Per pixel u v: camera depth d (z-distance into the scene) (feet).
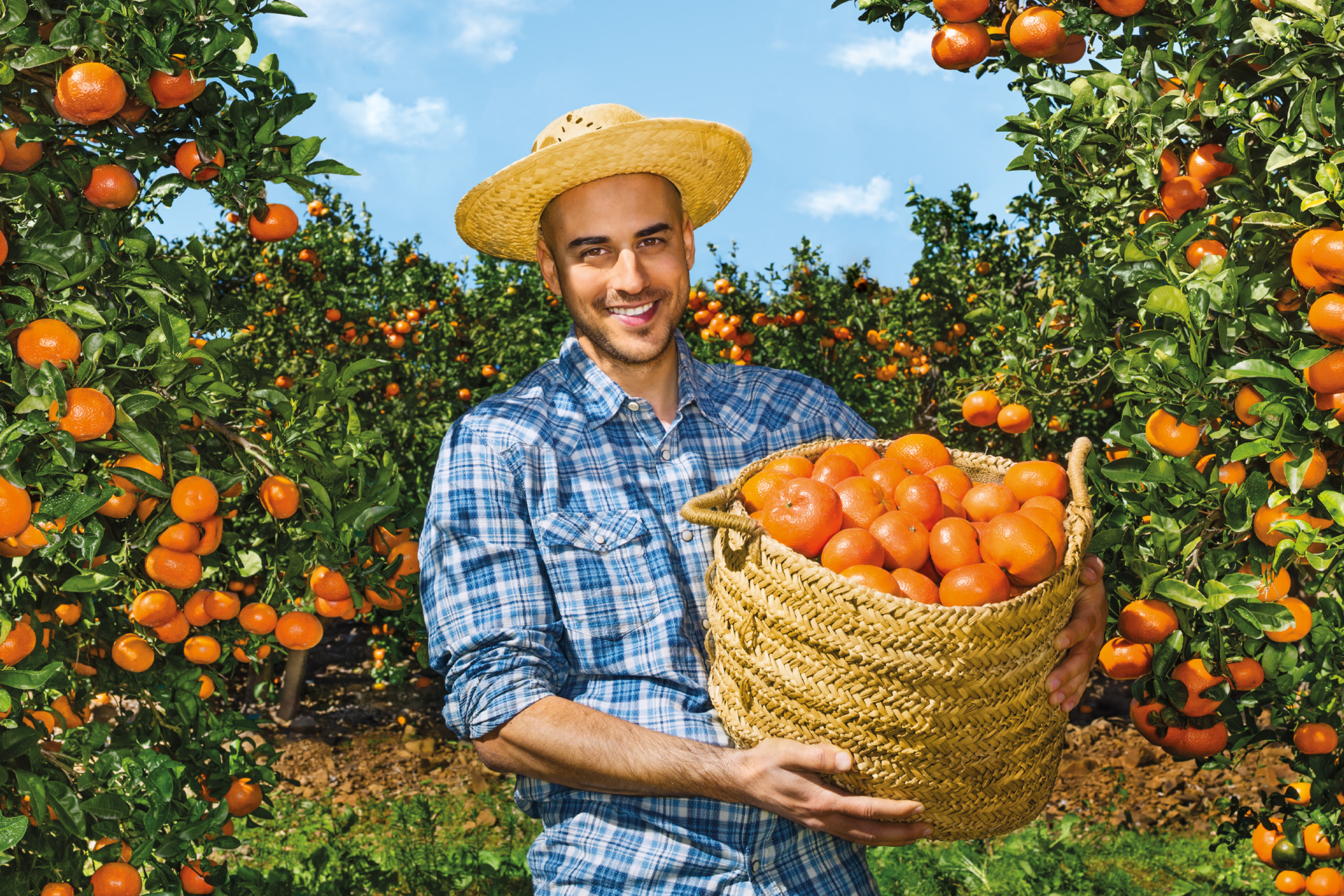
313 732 27.30
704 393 7.27
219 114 6.87
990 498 5.98
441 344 27.89
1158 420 6.49
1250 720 7.70
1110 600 6.79
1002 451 19.39
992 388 15.12
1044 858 16.24
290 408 7.95
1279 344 6.36
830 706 5.21
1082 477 6.22
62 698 8.29
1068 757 24.50
